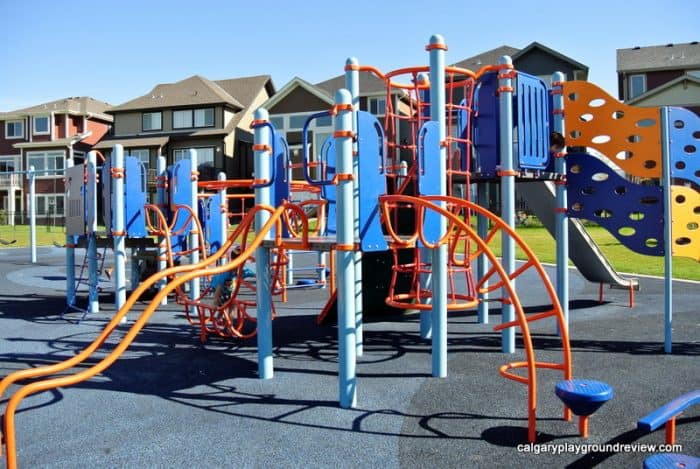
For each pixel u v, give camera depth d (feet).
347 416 16.71
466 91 26.11
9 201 174.09
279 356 24.52
